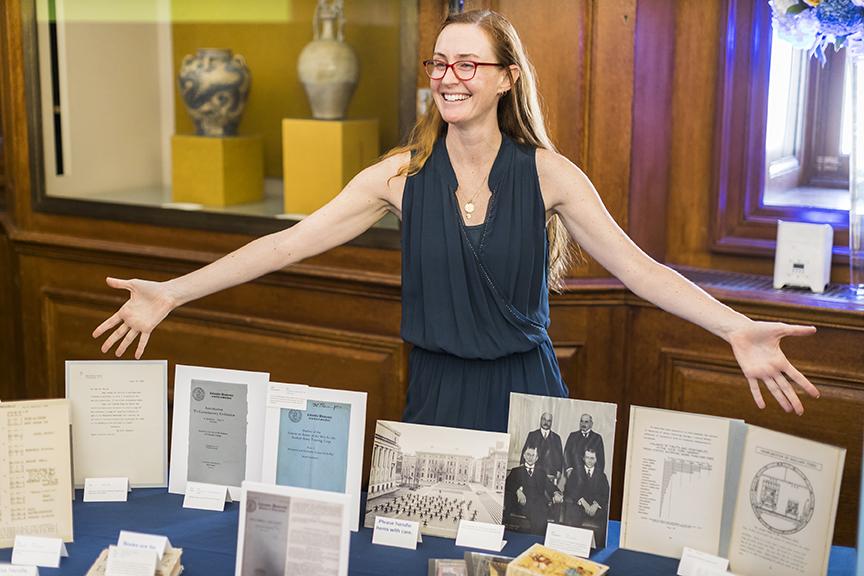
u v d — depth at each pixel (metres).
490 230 2.49
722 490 2.11
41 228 4.44
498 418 2.56
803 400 3.45
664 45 3.64
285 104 4.02
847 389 3.39
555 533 2.19
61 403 2.22
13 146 4.41
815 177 3.60
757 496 2.07
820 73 3.54
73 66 4.33
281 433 2.28
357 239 3.77
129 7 4.33
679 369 3.63
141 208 4.20
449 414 2.57
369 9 3.69
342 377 3.91
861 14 3.08
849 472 3.41
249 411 2.35
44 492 2.20
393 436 2.24
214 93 4.08
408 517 2.22
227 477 2.37
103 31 4.33
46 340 4.48
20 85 4.33
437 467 2.22
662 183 3.76
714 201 3.73
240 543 1.97
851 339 3.35
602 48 3.51
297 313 3.96
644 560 2.15
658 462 2.16
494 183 2.49
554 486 2.21
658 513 2.16
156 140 4.34
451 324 2.54
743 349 2.33
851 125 3.33
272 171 4.08
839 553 2.22
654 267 2.47
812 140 3.58
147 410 2.42
